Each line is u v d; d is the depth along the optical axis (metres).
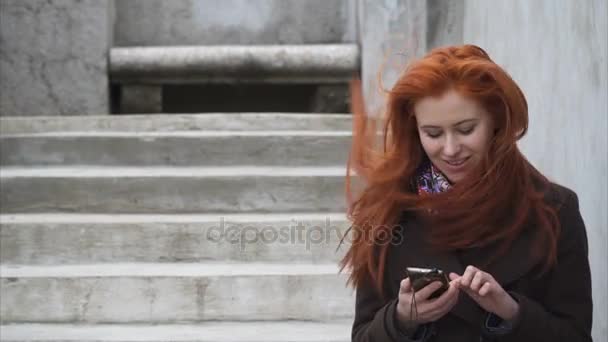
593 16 11.41
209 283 15.12
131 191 17.80
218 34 27.56
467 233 7.79
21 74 25.67
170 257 16.44
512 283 7.90
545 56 13.52
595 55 11.34
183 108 27.80
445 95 7.51
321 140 19.72
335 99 26.48
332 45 26.28
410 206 7.99
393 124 7.98
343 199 17.89
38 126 21.92
